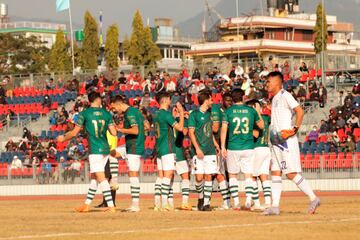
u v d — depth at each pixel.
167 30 148.75
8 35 136.00
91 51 126.50
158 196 26.36
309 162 49.00
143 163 49.97
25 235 18.05
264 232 17.69
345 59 66.75
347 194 44.06
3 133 66.56
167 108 25.89
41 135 64.12
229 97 26.22
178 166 26.22
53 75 74.12
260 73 65.62
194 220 21.02
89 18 127.00
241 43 124.00
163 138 25.78
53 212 25.59
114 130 24.84
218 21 136.25
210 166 25.48
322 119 56.78
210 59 124.38
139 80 70.62
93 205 31.19
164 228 18.91
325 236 17.03
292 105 21.97
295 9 143.12
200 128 25.41
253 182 25.83
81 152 55.16
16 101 71.69
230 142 25.11
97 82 70.19
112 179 28.72
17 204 34.88
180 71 73.25
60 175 51.91
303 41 128.25
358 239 16.62
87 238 17.20
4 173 53.28
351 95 58.00
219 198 39.47
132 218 22.03
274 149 22.38
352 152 50.66
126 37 137.25
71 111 65.56
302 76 65.69
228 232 17.75
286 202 32.31
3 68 132.88
